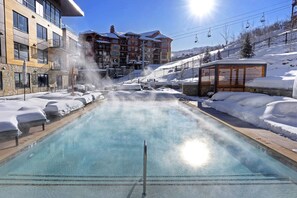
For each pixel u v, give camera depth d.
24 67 10.45
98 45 53.41
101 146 6.04
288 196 3.40
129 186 3.61
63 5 25.42
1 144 4.85
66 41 26.36
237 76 14.44
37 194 3.34
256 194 3.45
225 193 3.46
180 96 17.47
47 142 5.78
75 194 3.33
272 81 10.15
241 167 4.56
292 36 28.28
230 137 6.59
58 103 7.96
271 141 5.07
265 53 24.64
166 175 4.11
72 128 7.75
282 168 4.25
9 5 15.98
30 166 4.56
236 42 44.47
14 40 16.73
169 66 46.12
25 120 5.50
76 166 4.55
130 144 6.21
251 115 7.26
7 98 12.73
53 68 23.44
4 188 3.52
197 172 4.28
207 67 15.88
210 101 11.55
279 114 6.53
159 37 60.94
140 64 53.81
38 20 20.27
